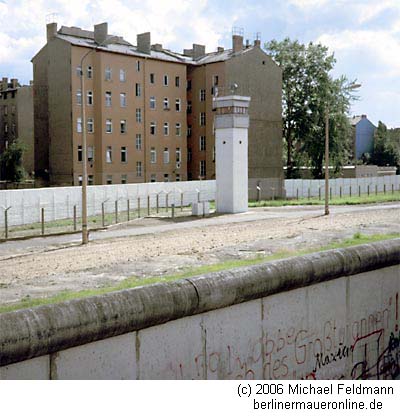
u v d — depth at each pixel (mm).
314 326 7969
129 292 5648
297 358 7707
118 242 33250
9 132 104812
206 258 26141
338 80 87875
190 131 82062
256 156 78625
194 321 6336
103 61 71438
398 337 9773
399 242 9562
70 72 69562
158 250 29281
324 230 36438
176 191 60062
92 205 50219
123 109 73938
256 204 61062
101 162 71688
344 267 8219
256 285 6848
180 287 6070
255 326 7078
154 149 77750
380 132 119125
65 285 20656
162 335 6016
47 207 45281
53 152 71938
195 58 84500
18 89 100625
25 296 18734
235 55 77188
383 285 9328
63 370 5172
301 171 93250
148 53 77375
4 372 4797
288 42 87938
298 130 87562
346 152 90125
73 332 5078
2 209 41438
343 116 87000
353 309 8695
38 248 31500
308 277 7602
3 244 33312
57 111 71188
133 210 54312
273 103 80938
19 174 88562
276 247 29141
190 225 41469
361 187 80562
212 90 78625
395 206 57812
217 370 6617
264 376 7219
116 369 5582
